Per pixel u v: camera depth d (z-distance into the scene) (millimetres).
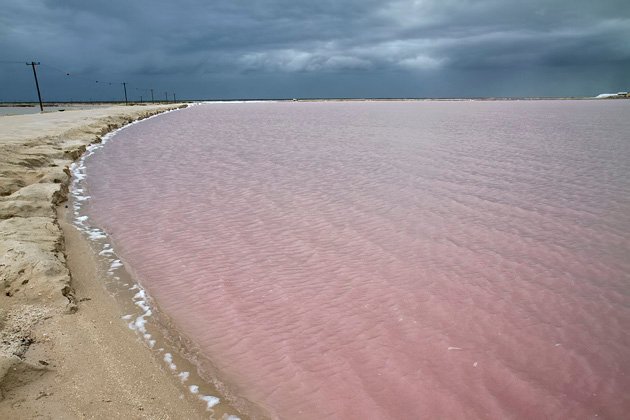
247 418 5984
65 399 5965
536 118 64625
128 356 7172
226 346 7641
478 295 9211
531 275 10070
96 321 8180
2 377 6000
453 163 24125
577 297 9055
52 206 15023
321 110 106062
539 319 8297
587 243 11891
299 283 9953
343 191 17938
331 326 8211
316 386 6613
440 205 15648
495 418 5922
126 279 10188
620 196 16609
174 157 27547
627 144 32281
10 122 42750
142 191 18531
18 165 19719
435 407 6133
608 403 6184
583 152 28203
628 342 7555
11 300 8445
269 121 62969
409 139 36344
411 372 6879
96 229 13656
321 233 13094
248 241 12578
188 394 6398
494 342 7625
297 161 25469
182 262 11164
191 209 15750
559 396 6332
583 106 115312
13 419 5469
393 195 17156
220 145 33594
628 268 10328
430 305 8867
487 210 14984
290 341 7762
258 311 8781
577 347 7445
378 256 11328
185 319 8508
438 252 11477
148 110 83750
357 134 41219
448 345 7551
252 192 18078
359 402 6262
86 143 32094
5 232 10969
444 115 75312
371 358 7258
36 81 77500
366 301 9094
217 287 9797
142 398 6188
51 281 8898
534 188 18078
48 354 6949
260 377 6844
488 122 56438
